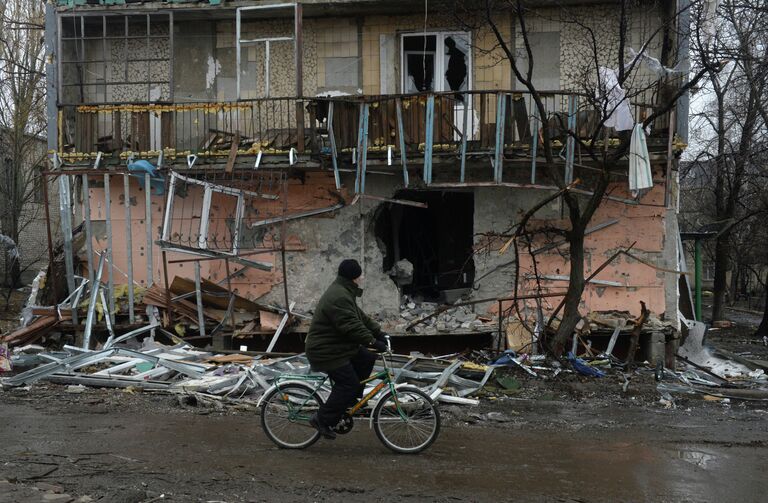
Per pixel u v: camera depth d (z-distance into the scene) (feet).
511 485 18.66
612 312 41.91
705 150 67.87
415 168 41.81
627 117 38.73
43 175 39.68
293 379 22.11
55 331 41.37
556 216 42.09
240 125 44.88
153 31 46.14
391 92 44.62
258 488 17.81
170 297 40.78
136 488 17.54
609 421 28.09
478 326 41.55
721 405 31.53
